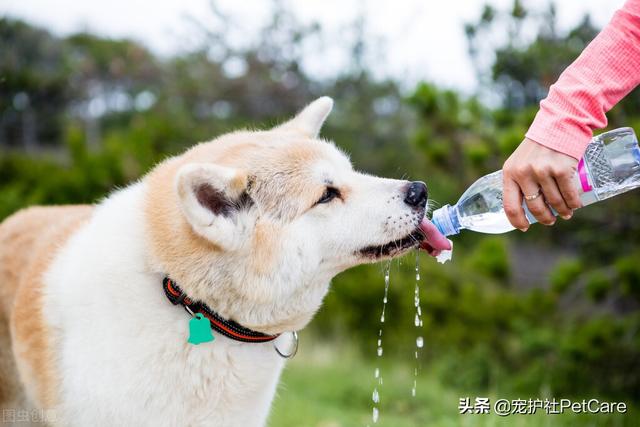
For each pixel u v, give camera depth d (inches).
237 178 106.1
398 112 521.3
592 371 257.6
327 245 115.6
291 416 219.8
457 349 327.3
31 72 766.5
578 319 291.4
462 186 278.2
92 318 107.6
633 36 97.0
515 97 302.0
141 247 109.7
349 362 327.3
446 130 276.8
